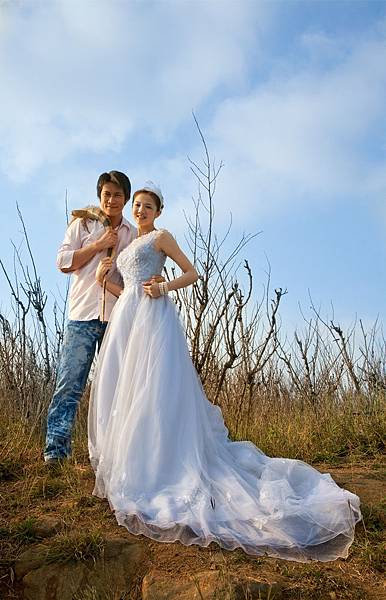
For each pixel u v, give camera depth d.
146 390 4.02
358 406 6.39
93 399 4.31
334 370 7.04
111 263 4.75
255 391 6.73
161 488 3.75
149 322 4.27
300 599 2.93
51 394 5.96
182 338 4.34
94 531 3.47
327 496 3.62
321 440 5.69
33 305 6.33
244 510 3.54
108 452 3.99
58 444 4.59
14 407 5.91
